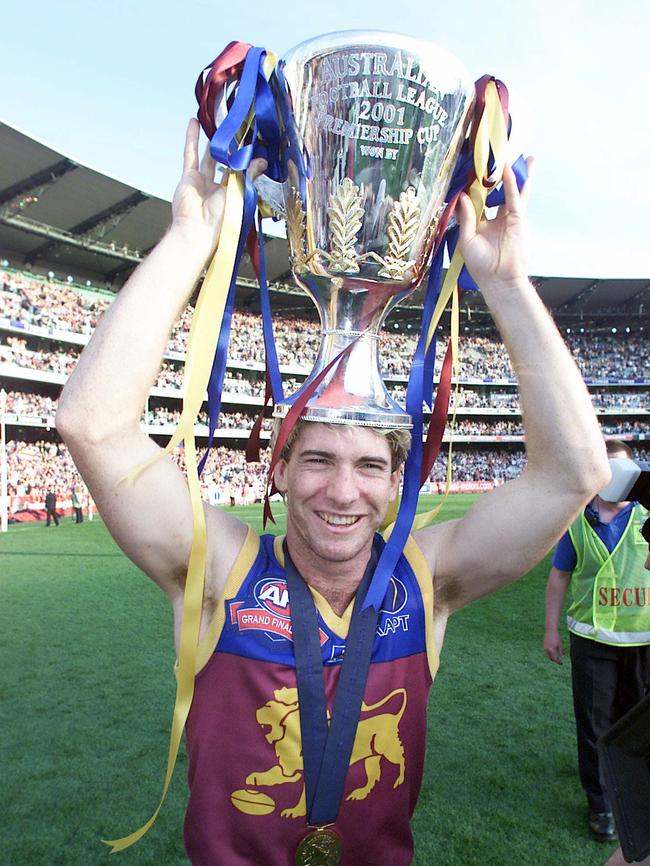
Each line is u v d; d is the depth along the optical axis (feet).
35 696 15.28
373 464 4.30
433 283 5.16
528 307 4.48
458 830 9.69
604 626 9.64
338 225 4.26
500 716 14.03
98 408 3.96
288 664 4.27
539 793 10.75
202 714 4.27
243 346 110.01
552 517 4.57
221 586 4.51
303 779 4.18
